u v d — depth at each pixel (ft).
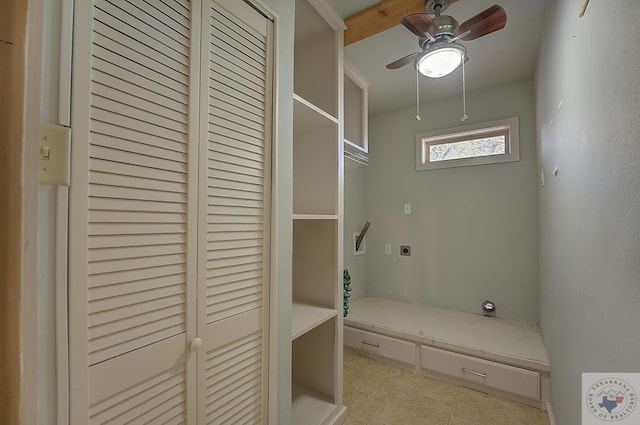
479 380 6.14
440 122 9.12
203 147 2.73
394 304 9.36
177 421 2.50
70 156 1.87
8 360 1.04
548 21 5.08
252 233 3.26
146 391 2.29
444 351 6.59
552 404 5.24
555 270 4.96
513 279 7.98
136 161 2.23
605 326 2.61
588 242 3.06
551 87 5.03
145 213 2.29
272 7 3.54
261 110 3.39
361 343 7.66
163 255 2.41
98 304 2.02
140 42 2.26
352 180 9.77
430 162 9.27
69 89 1.87
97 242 2.01
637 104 1.92
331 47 5.52
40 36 1.39
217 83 2.88
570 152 3.78
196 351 2.63
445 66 5.48
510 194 8.05
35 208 1.27
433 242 9.19
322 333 5.52
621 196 2.23
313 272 5.63
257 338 3.31
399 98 9.06
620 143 2.22
